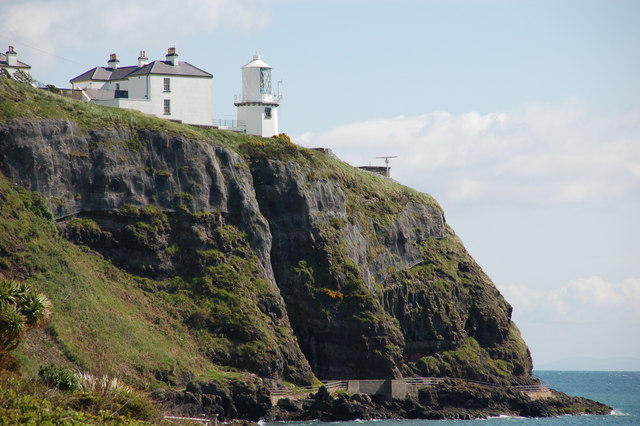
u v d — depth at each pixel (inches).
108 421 7224.4
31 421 6614.2
